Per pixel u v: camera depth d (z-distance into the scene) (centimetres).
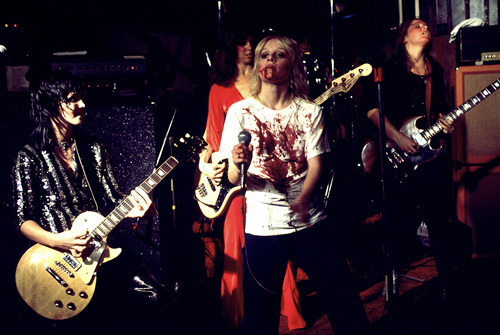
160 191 312
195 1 471
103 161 247
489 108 396
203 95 475
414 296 335
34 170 227
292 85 211
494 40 391
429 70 349
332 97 417
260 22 479
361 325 196
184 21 479
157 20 463
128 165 288
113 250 229
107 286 234
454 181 407
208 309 328
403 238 429
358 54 518
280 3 499
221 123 301
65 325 261
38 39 372
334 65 425
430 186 328
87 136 248
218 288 363
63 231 229
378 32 509
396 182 335
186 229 384
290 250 205
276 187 202
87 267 226
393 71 342
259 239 201
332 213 370
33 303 227
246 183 206
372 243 386
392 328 286
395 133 329
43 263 227
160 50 466
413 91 339
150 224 285
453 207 413
